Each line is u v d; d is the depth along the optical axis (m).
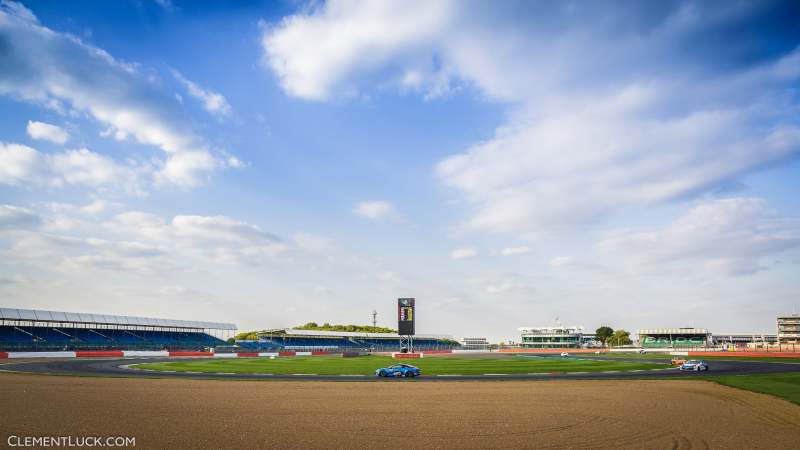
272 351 122.62
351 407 27.03
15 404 27.02
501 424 22.00
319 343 160.88
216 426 21.33
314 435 19.66
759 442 18.64
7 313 95.25
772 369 59.84
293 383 40.97
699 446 17.98
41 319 100.06
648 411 25.83
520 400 30.22
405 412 25.36
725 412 25.58
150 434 19.66
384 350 157.12
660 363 77.50
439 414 24.73
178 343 125.62
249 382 41.44
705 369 58.31
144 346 107.06
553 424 22.02
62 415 23.66
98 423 21.73
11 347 85.06
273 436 19.44
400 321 113.75
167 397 30.75
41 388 34.94
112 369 56.22
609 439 19.08
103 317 111.69
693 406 27.72
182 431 20.23
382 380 44.72
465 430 20.69
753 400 30.25
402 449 17.47
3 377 43.75
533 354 138.62
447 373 54.34
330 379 45.47
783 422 22.75
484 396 32.34
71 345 103.25
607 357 108.69
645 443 18.44
